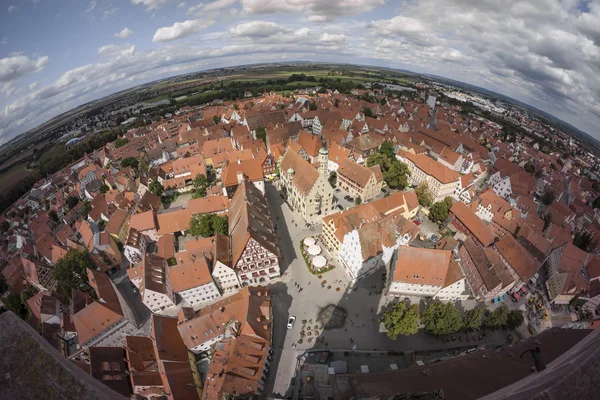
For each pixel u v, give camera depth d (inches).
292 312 3046.3
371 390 1996.8
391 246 3339.1
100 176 6333.7
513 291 3257.9
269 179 5398.6
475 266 3240.7
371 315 3009.4
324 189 4104.3
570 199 5620.1
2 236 5743.1
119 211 4456.2
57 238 4623.5
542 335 2231.8
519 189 5098.4
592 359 533.6
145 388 2338.8
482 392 1631.4
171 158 6732.3
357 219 3486.7
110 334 2903.5
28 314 3609.7
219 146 6097.4
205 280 3065.9
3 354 528.1
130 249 3774.6
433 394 1707.7
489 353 2169.0
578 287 3142.2
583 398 498.0
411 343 2758.4
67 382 481.7
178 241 4094.5
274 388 2433.6
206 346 2684.5
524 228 3772.1
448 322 2640.3
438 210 4133.9
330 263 3604.8
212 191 4694.9
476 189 5516.7
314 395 2301.9
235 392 2190.0
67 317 3053.6
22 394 498.6
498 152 6904.5
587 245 4217.5
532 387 527.8
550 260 3535.9
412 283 3006.9
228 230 3806.6
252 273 3282.5
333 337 2815.0
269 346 2556.6
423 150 6092.5
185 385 2295.8
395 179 4963.1
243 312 2630.4
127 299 3415.4
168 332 2600.9
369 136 6156.5
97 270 3356.3
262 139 6387.8
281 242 3939.5
